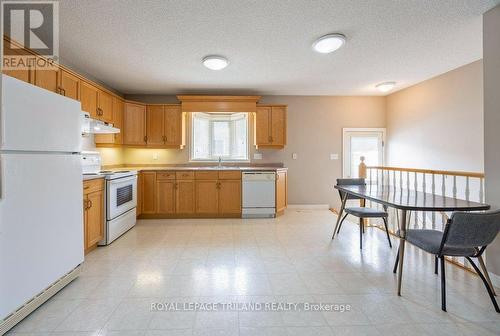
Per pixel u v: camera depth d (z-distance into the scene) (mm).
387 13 2246
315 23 2408
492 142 2139
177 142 4684
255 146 5086
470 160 3469
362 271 2357
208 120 5289
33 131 1654
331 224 4012
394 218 3523
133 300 1867
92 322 1620
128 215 3631
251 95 4934
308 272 2338
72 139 2047
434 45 2895
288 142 5152
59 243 1908
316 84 4387
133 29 2494
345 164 5199
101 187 2963
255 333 1531
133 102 4438
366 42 2805
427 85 4152
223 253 2793
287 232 3586
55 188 1861
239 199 4383
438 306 1801
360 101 5195
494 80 2133
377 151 5227
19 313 1584
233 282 2146
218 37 2674
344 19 2340
